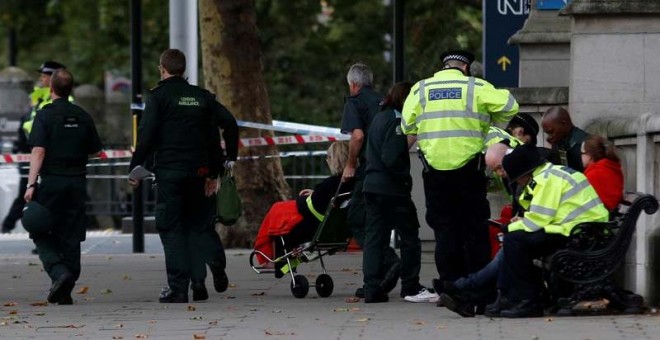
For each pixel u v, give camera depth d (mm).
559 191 34656
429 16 90625
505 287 35281
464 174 37438
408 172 40062
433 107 37500
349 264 54094
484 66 55438
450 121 37344
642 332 31531
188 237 42594
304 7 100562
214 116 42281
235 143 42625
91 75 122688
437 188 37562
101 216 81812
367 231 40656
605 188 35844
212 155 42375
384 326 34156
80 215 43250
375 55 99875
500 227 36062
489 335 31750
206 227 42750
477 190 37625
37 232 42406
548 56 52312
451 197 37562
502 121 37688
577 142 37844
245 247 62719
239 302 41969
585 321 33750
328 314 37500
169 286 42219
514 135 39500
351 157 41062
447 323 34406
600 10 42281
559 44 52250
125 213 80438
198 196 42344
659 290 35688
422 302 40656
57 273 42094
